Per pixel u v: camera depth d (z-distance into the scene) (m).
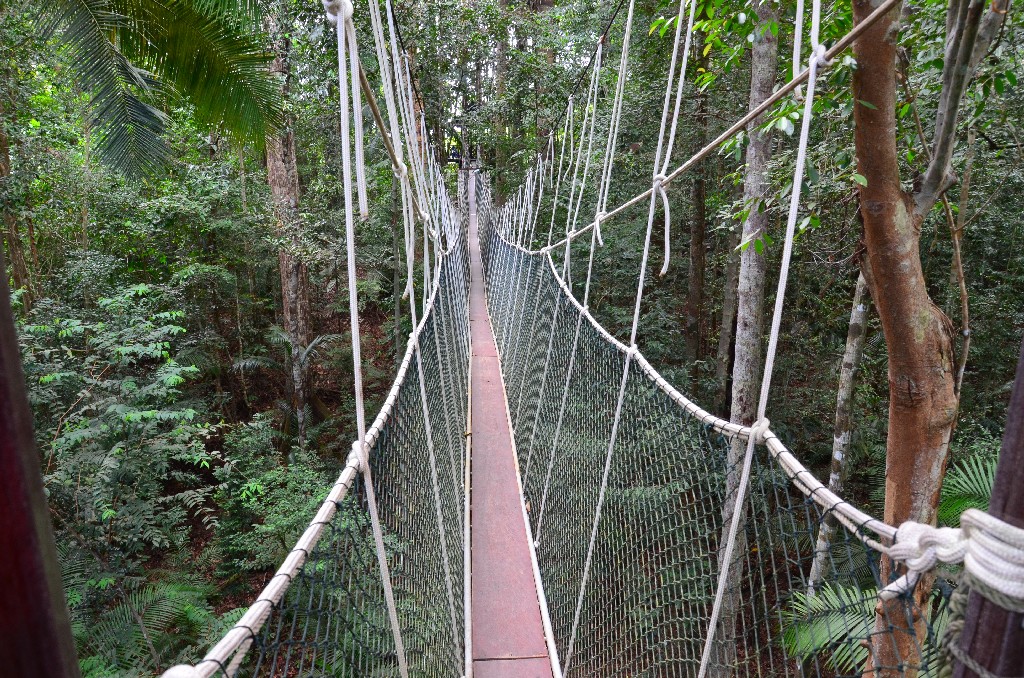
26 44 4.70
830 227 3.59
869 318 4.85
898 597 0.64
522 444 4.32
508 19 11.72
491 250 10.98
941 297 4.64
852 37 0.91
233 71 3.41
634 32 6.38
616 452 2.08
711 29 2.65
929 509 1.75
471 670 2.36
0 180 4.91
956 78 1.50
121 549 4.52
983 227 4.02
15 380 0.29
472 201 18.53
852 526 0.73
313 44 6.57
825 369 5.72
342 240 7.70
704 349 7.89
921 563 0.59
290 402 8.15
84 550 4.03
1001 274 4.63
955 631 0.47
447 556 2.28
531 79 11.75
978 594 0.45
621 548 1.96
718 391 6.40
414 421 1.83
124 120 3.40
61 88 6.61
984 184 3.14
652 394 1.73
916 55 2.41
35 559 0.30
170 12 3.16
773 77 3.20
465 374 5.30
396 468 1.51
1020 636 0.42
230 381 8.58
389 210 8.69
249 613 0.73
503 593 2.86
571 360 2.94
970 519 0.45
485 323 9.00
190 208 6.91
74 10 3.09
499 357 7.12
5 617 0.29
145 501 4.66
